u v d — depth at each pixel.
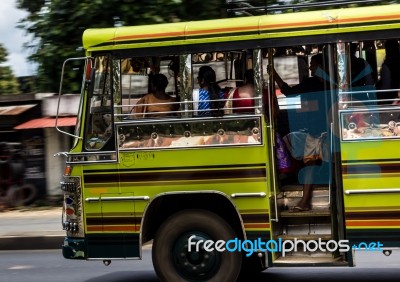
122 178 6.61
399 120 6.03
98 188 6.68
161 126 6.52
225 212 6.67
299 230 6.62
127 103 6.60
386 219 6.04
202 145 6.42
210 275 6.55
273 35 6.30
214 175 6.39
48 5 13.74
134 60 6.57
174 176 6.48
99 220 6.68
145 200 6.54
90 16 12.97
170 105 6.51
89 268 9.02
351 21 6.16
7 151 15.09
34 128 14.35
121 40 6.57
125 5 12.73
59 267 9.22
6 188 14.97
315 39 6.24
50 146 14.91
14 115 14.87
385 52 6.18
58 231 11.37
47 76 13.83
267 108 6.57
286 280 7.75
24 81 18.81
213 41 6.41
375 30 6.11
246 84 6.38
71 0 13.40
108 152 6.64
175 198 6.60
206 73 6.44
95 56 6.62
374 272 8.02
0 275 8.82
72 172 6.75
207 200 6.66
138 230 6.58
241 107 6.36
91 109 6.68
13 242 11.01
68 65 13.47
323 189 6.65
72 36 13.48
